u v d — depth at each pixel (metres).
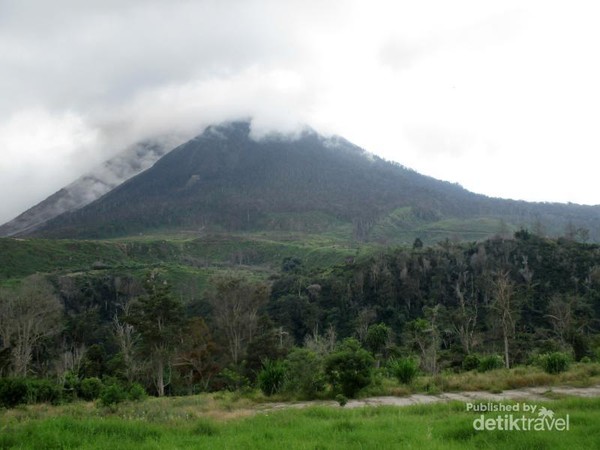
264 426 11.78
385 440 9.72
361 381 19.70
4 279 103.69
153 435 10.90
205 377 43.41
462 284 83.00
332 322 74.75
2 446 9.90
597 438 9.22
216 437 10.62
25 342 49.75
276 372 20.88
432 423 11.52
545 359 23.16
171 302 43.41
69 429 11.14
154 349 42.12
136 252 161.62
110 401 20.25
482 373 24.91
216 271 127.81
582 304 67.44
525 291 73.25
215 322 61.59
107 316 91.50
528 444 9.13
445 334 57.22
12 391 22.14
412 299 82.12
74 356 53.78
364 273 85.81
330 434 10.51
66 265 131.75
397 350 43.38
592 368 22.53
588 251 82.94
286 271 116.62
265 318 59.81
